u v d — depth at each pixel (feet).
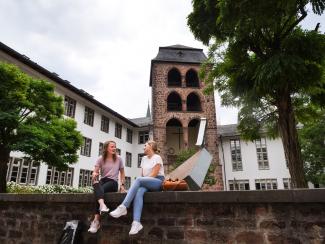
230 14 25.81
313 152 79.46
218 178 93.35
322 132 76.07
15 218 19.86
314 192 11.75
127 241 15.23
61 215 17.99
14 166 64.03
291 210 12.30
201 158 20.08
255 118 42.04
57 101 45.27
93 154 88.17
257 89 29.27
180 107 112.47
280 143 104.47
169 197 14.34
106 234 15.93
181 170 20.84
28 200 19.35
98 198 15.56
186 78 116.16
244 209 13.09
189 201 13.91
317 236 11.64
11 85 37.96
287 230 12.17
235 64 33.12
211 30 33.47
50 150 41.01
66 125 47.29
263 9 24.26
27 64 59.31
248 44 31.07
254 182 104.01
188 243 13.78
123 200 15.47
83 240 16.67
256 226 12.71
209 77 43.68
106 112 95.96
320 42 28.02
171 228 14.32
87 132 86.07
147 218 14.96
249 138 45.16
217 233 13.33
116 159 17.56
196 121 107.04
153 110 103.96
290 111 30.89
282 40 29.53
